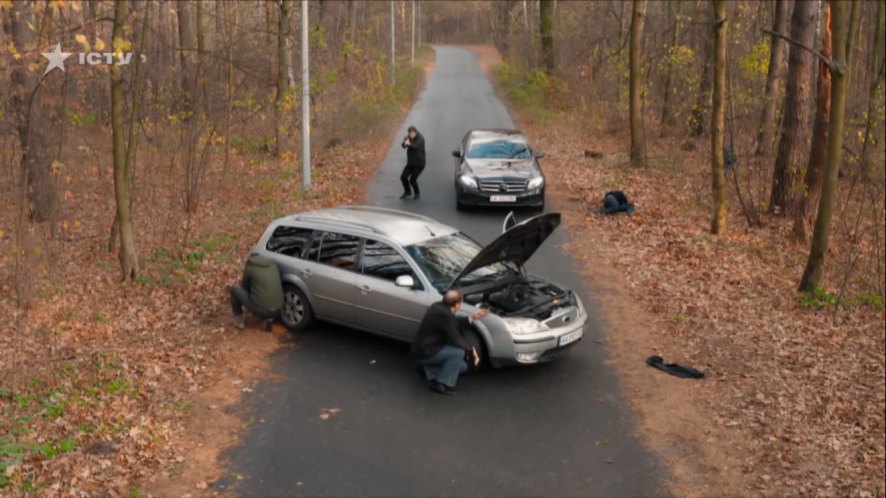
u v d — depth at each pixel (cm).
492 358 912
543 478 727
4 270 1174
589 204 1880
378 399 875
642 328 1113
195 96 1750
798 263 1473
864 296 1309
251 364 962
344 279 1004
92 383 873
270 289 1039
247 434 793
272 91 2456
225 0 2145
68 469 693
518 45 5159
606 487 716
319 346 1023
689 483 731
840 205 1941
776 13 2255
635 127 2364
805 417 872
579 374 958
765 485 733
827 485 736
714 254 1480
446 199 1916
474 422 828
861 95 2227
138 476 704
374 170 2308
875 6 2844
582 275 1345
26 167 1040
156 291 1217
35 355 938
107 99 2036
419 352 888
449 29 11231
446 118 3600
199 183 1809
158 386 884
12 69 967
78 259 1391
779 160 1783
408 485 707
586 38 3778
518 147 1888
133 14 1134
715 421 852
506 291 970
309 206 1823
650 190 2056
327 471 727
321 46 2661
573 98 3806
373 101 3450
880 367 1027
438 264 971
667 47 2870
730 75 2184
